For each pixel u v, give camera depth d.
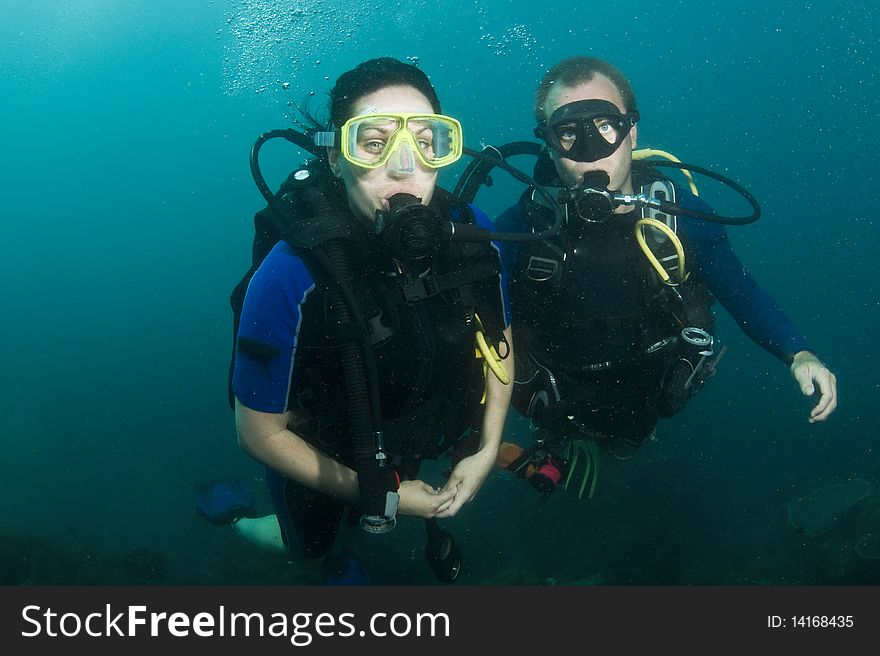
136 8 27.52
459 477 2.64
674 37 35.66
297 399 2.42
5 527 7.32
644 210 3.12
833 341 12.05
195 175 43.41
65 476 10.17
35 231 45.41
